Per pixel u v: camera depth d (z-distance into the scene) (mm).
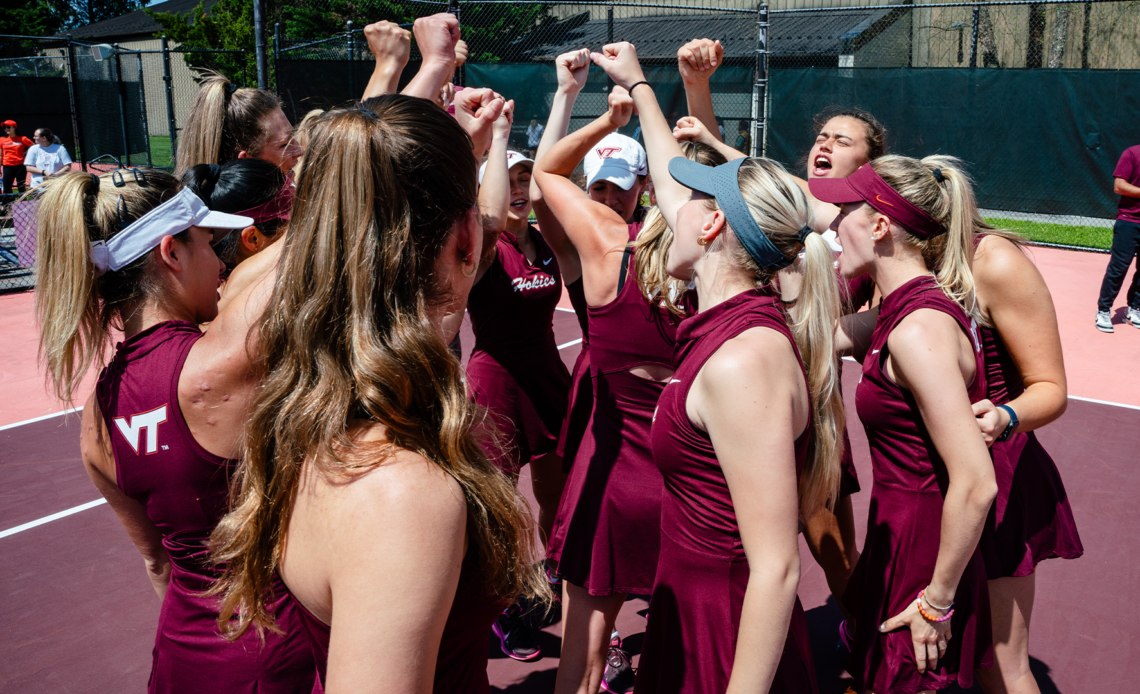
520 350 3004
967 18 14758
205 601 1539
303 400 971
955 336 1785
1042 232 11953
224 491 1476
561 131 2752
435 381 1005
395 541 880
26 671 2861
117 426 1471
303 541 953
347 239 978
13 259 10719
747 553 1475
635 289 2154
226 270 1933
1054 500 2262
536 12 17078
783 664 1639
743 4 18578
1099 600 3225
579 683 2266
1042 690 2686
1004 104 11164
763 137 10969
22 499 4301
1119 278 7465
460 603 1026
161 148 27062
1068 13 13977
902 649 1940
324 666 1053
